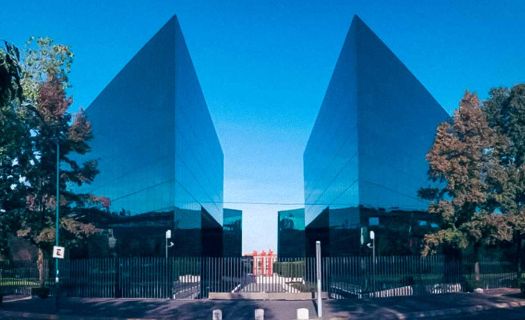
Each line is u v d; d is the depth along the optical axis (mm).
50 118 34094
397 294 31375
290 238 95312
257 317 20453
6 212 33625
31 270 38562
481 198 31562
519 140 35938
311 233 66375
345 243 40125
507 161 36625
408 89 46812
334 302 27656
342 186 41969
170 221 35406
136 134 41656
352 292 31359
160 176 36906
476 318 20625
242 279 33906
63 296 32531
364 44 38344
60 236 34031
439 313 23141
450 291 32781
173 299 30234
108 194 46438
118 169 44750
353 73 38188
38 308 26047
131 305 27078
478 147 32281
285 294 29672
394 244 38656
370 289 30875
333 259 32594
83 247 44750
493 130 34156
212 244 66188
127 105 43906
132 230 40750
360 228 35406
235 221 95250
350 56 39344
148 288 31766
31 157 33531
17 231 33844
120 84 46500
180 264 33281
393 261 31922
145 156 39719
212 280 33281
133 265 32281
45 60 16812
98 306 26750
